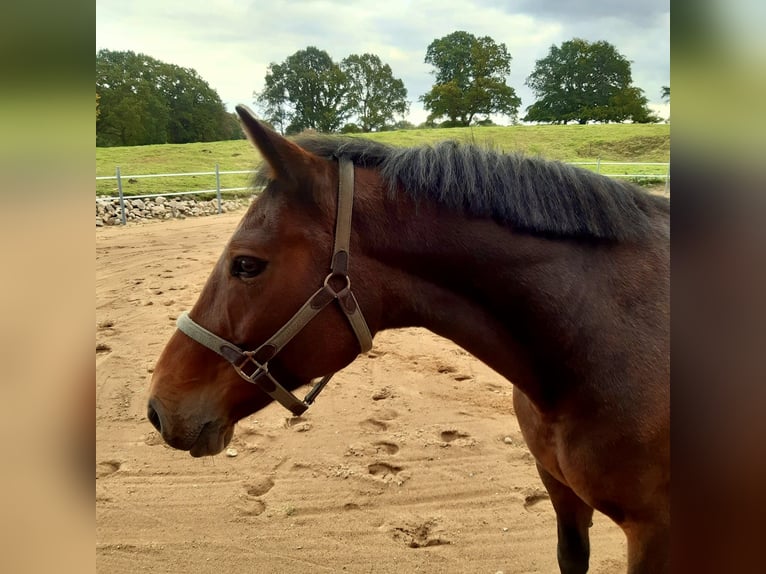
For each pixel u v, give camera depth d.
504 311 1.68
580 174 1.70
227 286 1.63
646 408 1.60
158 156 22.50
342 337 1.64
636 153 19.70
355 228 1.63
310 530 3.07
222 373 1.68
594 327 1.63
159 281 7.73
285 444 3.89
